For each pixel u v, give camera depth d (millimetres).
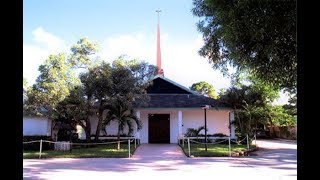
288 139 38344
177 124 28719
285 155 20266
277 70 6160
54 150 21547
